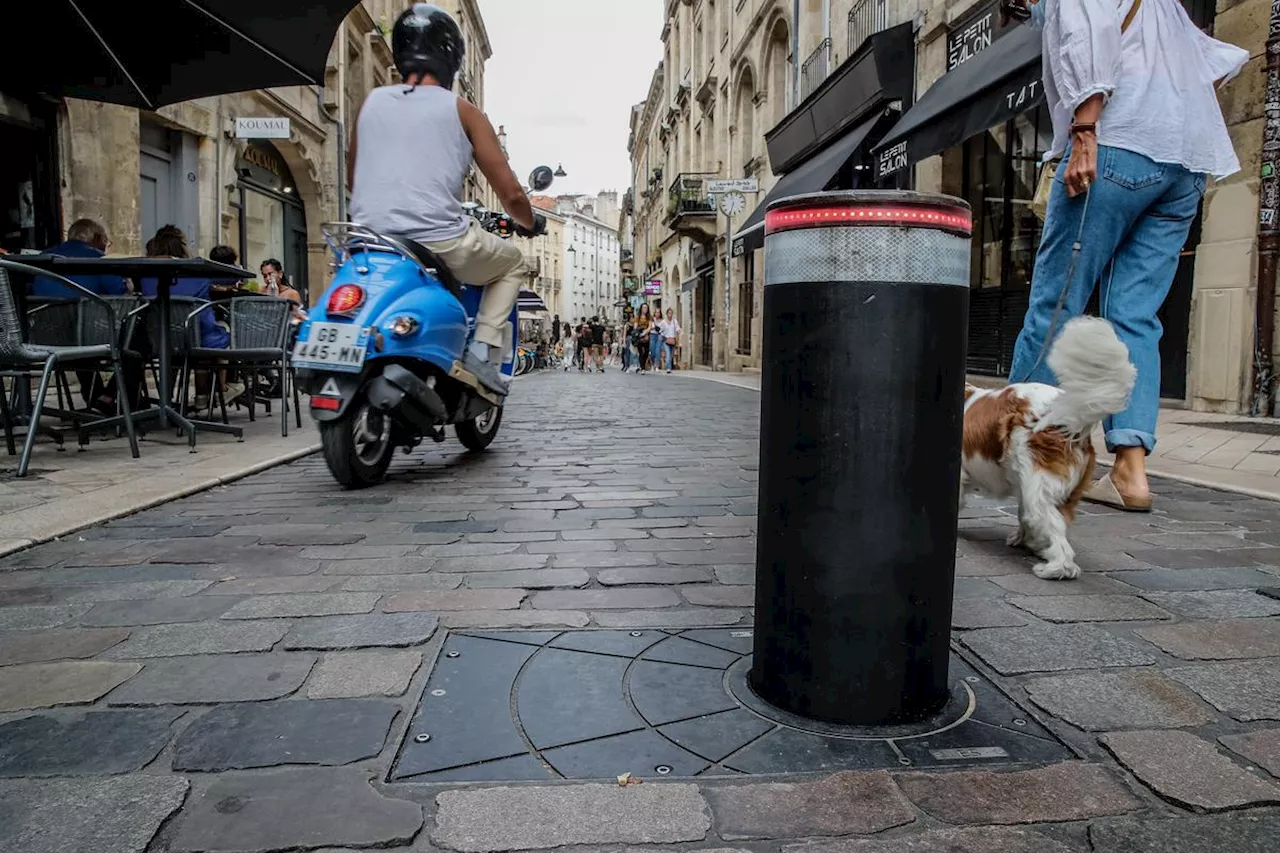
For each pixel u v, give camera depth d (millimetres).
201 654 2004
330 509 3705
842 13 14445
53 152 9242
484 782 1447
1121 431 3543
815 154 14859
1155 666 1940
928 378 1636
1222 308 6691
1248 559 2814
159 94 6207
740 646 2066
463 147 4383
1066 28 3168
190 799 1391
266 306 6547
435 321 4223
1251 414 6508
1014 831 1316
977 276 10719
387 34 22312
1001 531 3242
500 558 2875
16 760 1516
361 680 1854
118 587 2531
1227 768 1492
